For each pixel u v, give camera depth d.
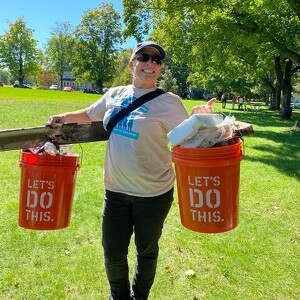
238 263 4.01
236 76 27.89
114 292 3.00
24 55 81.75
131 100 2.62
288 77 27.59
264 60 22.17
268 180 7.58
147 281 2.94
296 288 3.61
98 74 75.69
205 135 2.24
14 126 13.24
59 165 2.50
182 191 2.35
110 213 2.76
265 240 4.62
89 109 2.98
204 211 2.28
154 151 2.62
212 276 3.74
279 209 5.84
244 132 2.46
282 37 16.92
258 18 16.20
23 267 3.74
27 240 4.29
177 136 2.26
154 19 19.06
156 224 2.77
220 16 16.06
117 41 75.31
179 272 3.78
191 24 18.33
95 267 3.79
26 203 2.54
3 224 4.69
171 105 2.58
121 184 2.69
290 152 11.36
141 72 2.60
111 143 2.68
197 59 21.62
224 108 41.72
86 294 3.36
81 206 5.45
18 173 7.14
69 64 90.38
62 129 2.88
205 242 4.47
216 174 2.24
